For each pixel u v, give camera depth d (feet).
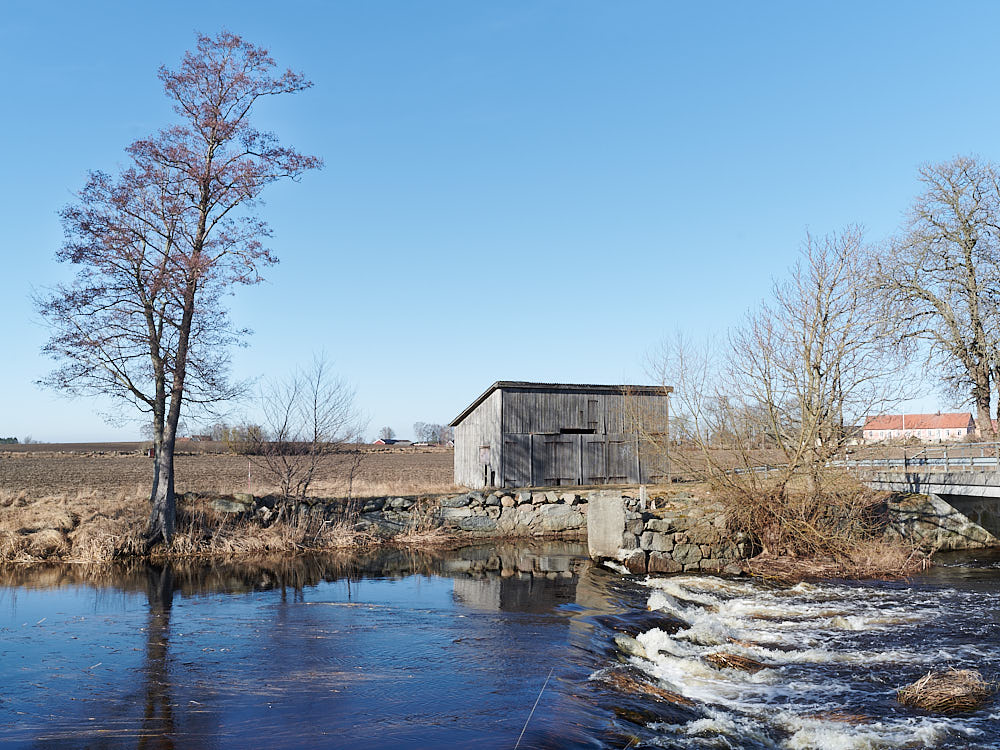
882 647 38.91
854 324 69.10
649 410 94.27
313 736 25.26
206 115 71.10
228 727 26.16
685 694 31.14
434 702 29.04
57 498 79.92
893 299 118.32
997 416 119.75
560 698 29.60
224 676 32.60
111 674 32.78
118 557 68.74
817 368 70.08
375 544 79.77
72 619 44.39
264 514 79.92
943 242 120.57
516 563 68.80
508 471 95.81
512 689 30.78
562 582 58.49
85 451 296.71
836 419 69.21
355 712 27.78
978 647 38.96
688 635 40.32
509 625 43.21
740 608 48.73
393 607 48.67
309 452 85.35
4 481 128.57
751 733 26.73
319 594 53.47
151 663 34.71
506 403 96.68
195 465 190.19
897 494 78.13
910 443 85.05
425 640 39.50
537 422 97.86
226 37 71.87
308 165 75.00
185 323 71.77
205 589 55.31
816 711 29.14
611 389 101.60
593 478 99.55
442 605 49.39
